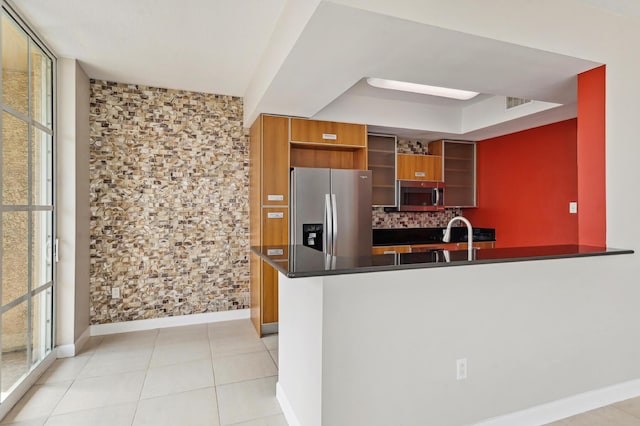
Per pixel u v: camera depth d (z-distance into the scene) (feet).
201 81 11.92
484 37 6.71
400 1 6.02
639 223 8.29
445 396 6.28
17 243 7.84
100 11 7.70
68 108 10.07
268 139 12.14
